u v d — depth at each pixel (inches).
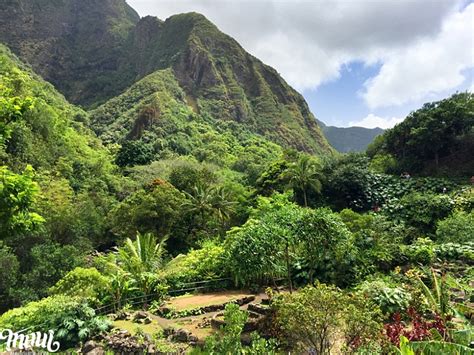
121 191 1501.0
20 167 1047.6
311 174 1051.3
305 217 417.1
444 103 1146.0
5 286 628.4
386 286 364.8
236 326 277.0
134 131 2864.2
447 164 1117.7
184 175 1423.5
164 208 1025.5
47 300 408.8
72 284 492.4
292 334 232.8
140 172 1668.3
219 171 1937.7
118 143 2751.0
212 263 545.6
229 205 1151.0
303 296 227.8
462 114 1082.1
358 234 518.9
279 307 255.1
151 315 424.5
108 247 1112.8
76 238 900.6
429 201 852.6
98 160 1632.6
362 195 1052.5
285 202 900.0
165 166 1710.1
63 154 1475.1
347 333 217.3
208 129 3240.7
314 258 438.3
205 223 1112.2
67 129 1830.7
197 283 524.7
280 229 404.5
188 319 397.1
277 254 412.8
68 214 897.5
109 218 1111.0
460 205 810.2
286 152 1366.9
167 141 2516.0
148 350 289.4
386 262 476.7
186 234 1085.1
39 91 1968.5
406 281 416.5
